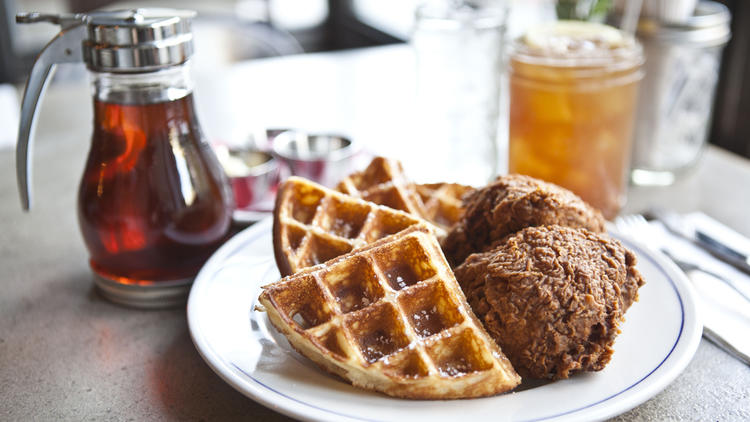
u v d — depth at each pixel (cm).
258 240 64
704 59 75
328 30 182
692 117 77
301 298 54
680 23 73
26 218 75
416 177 79
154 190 60
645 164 78
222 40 129
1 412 55
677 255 66
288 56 132
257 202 74
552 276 53
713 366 57
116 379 57
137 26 57
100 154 60
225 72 114
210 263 61
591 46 70
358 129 90
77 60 59
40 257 70
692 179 80
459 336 53
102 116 59
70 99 105
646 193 78
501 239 58
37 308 64
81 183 61
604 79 68
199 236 62
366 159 81
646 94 76
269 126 91
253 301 59
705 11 78
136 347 60
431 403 51
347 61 118
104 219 60
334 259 56
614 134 70
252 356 54
